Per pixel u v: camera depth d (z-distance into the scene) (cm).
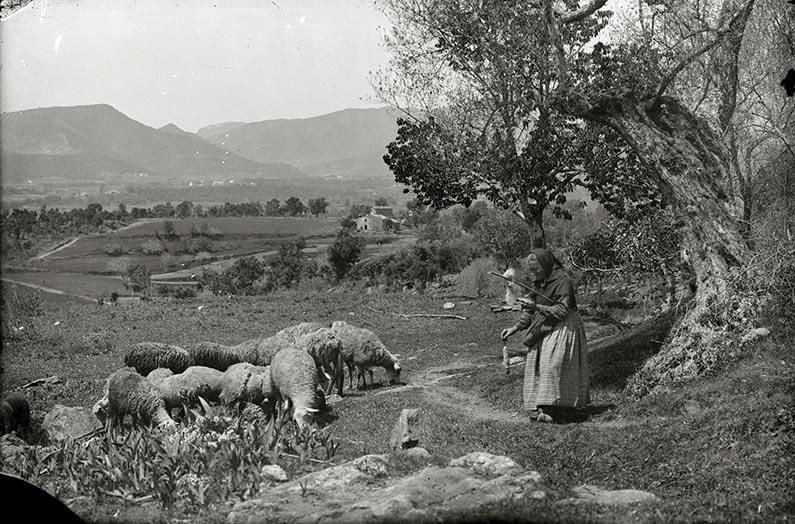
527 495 709
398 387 1616
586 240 2380
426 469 784
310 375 1191
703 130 1477
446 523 631
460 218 9275
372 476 793
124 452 916
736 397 994
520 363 1825
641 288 2195
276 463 880
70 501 786
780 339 1138
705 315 1230
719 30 1465
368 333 1669
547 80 1736
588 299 2922
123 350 2612
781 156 1516
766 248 1260
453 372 1842
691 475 805
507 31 1817
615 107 1489
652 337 1606
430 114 2133
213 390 1242
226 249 13488
